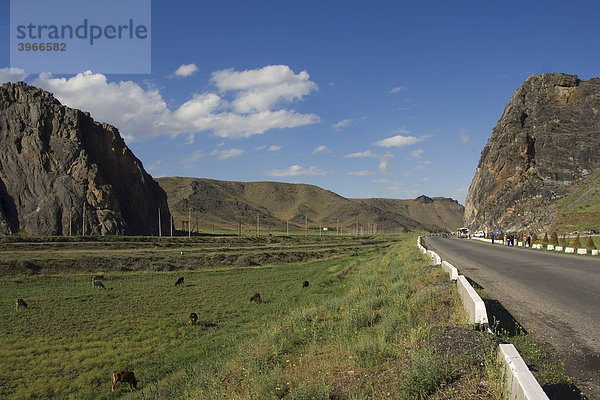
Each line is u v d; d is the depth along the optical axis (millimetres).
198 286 35625
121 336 19281
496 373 5340
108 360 15680
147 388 12094
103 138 129125
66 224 107062
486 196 110312
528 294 11891
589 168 91312
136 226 126375
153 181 146375
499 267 20422
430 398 5398
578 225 63688
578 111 106875
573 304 10289
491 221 102750
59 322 22375
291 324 13586
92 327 21250
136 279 41250
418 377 5656
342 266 43406
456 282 12227
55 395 12758
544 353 6531
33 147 116812
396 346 7613
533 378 4539
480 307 7391
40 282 38562
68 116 123875
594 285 13508
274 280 38656
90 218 108688
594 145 93875
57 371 14836
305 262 58781
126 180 130750
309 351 9422
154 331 20031
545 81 115562
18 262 44188
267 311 22875
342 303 15297
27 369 15125
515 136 107125
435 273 15766
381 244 99312
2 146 116625
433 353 6395
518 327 8055
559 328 7977
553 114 108750
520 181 99250
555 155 98062
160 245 79062
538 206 88375
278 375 7527
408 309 10180
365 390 6207
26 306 26375
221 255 56906
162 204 145125
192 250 70438
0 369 15102
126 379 12742
